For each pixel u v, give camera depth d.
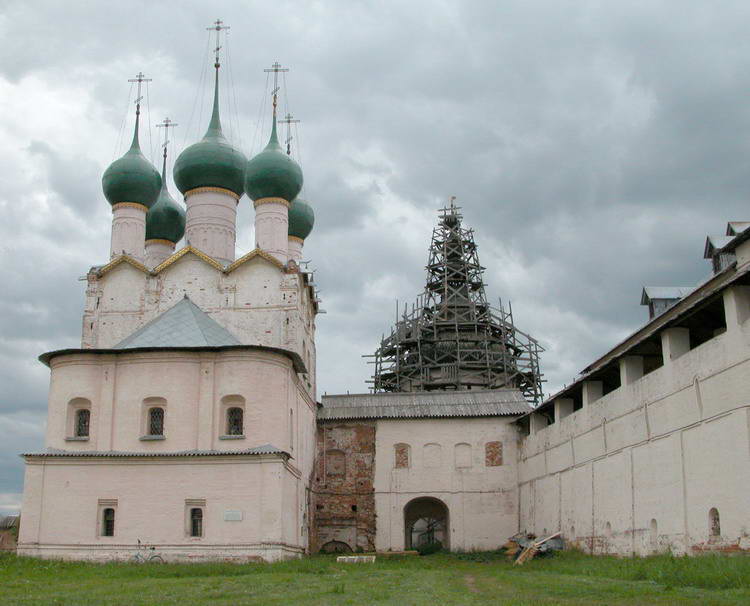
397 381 77.06
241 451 38.06
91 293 47.97
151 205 51.12
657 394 31.97
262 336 46.62
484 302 81.75
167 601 19.19
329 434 53.91
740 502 25.77
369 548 51.81
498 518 51.84
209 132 52.47
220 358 40.44
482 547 51.47
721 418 27.14
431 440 53.38
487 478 52.50
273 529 37.16
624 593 20.62
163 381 40.06
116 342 47.09
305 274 49.97
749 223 38.91
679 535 29.80
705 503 28.00
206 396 40.00
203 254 47.91
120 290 47.91
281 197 50.84
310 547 49.66
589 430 39.34
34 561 35.41
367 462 53.28
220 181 51.50
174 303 47.44
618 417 35.78
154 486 38.12
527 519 49.72
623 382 35.44
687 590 20.84
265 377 40.31
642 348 34.56
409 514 57.94
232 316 47.03
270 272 47.62
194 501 37.88
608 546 36.50
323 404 55.62
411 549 52.47
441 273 83.44
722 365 27.17
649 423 32.62
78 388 40.62
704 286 35.88
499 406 54.38
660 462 31.53
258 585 24.17
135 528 37.72
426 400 55.66
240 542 37.12
